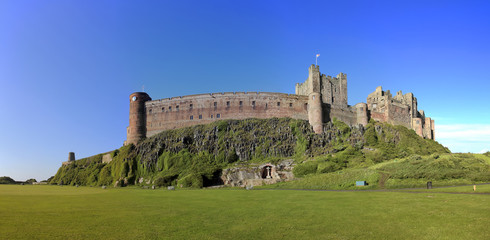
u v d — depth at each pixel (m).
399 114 127.12
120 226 25.56
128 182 100.31
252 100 114.94
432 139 138.00
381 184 56.69
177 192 60.72
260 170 90.00
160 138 110.38
